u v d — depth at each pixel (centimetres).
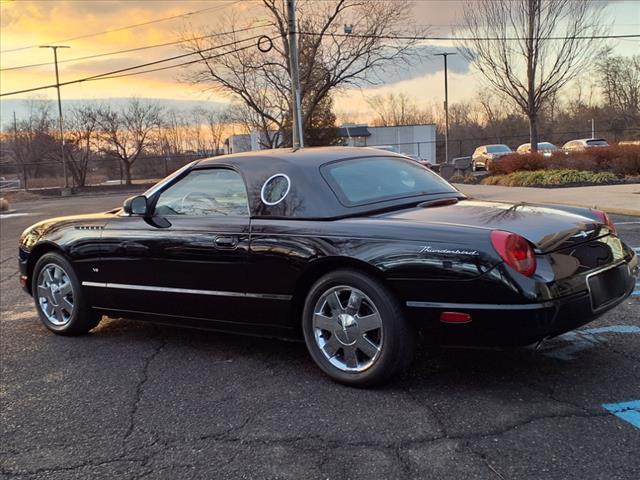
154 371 418
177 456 295
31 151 5828
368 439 300
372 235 353
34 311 621
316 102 2789
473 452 281
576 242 347
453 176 2581
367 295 354
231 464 284
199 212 439
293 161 411
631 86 4712
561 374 371
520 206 398
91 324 511
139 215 461
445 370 388
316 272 378
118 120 4938
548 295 319
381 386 363
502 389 353
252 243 395
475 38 2211
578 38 2097
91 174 6184
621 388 346
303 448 296
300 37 2645
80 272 492
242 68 2767
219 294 416
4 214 2320
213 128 5744
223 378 397
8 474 286
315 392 364
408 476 264
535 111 2231
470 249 324
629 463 265
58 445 313
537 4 2095
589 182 1770
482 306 323
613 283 365
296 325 397
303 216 385
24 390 393
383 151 468
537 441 288
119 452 303
